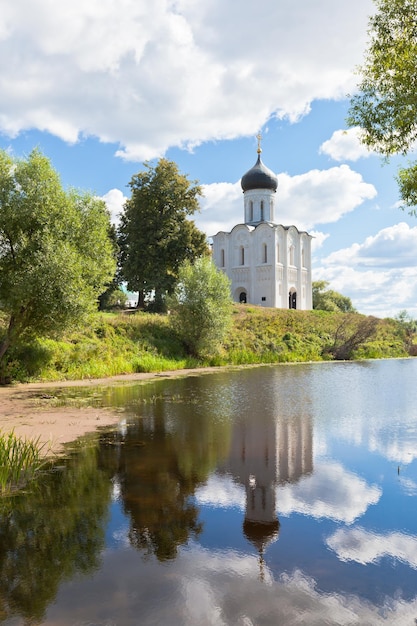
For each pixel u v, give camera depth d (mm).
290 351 42219
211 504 7172
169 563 5371
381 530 6219
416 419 13898
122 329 32812
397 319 57906
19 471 8250
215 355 35500
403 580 4973
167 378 25516
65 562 5418
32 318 21250
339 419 13930
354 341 46500
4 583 4992
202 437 11555
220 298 34656
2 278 20656
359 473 8711
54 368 24484
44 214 20984
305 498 7402
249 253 71062
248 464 9250
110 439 11281
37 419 13555
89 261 22219
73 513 6828
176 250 52344
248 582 4953
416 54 11117
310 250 76188
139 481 8219
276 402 17203
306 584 4902
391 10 11367
